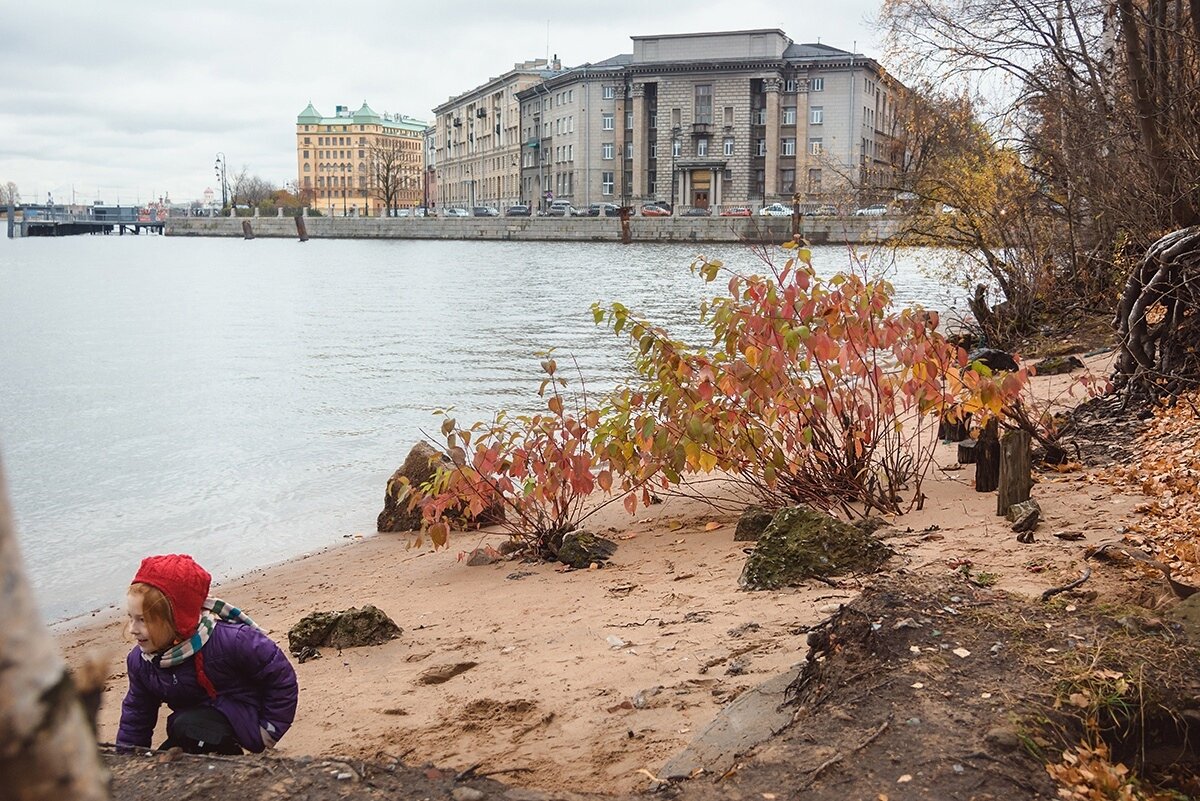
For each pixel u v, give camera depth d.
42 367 27.56
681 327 34.47
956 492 9.59
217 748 4.14
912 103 24.56
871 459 9.38
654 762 4.41
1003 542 7.49
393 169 187.62
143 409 20.83
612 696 5.37
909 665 4.14
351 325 38.22
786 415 9.52
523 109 146.12
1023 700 3.84
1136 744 3.74
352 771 3.48
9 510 0.98
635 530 9.95
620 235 104.00
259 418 19.47
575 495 9.74
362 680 6.23
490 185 162.00
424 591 8.70
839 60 108.69
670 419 9.33
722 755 4.20
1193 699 3.82
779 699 4.61
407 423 18.64
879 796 3.34
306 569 10.06
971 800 3.31
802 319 9.16
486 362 27.16
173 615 4.12
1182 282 11.81
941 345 9.38
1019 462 8.34
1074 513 8.16
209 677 4.18
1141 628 4.36
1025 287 23.41
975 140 23.95
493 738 5.02
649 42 117.75
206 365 27.58
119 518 12.37
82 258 103.25
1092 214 21.48
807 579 7.00
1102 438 11.14
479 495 9.65
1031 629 4.39
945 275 26.12
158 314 43.88
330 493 13.57
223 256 102.12
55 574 10.24
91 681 1.13
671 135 117.12
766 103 112.50
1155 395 12.09
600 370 24.97
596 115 124.62
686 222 96.88
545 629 6.86
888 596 4.66
